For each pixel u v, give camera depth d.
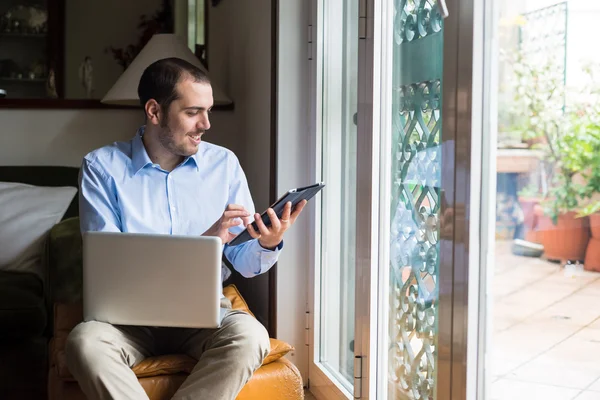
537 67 1.58
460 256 1.81
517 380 1.67
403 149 2.18
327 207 2.81
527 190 1.62
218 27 3.95
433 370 2.02
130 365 2.06
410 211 2.14
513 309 1.67
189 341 2.15
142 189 2.30
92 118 3.76
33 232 3.21
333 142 2.74
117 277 2.03
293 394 2.19
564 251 1.53
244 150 3.53
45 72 4.73
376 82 2.28
